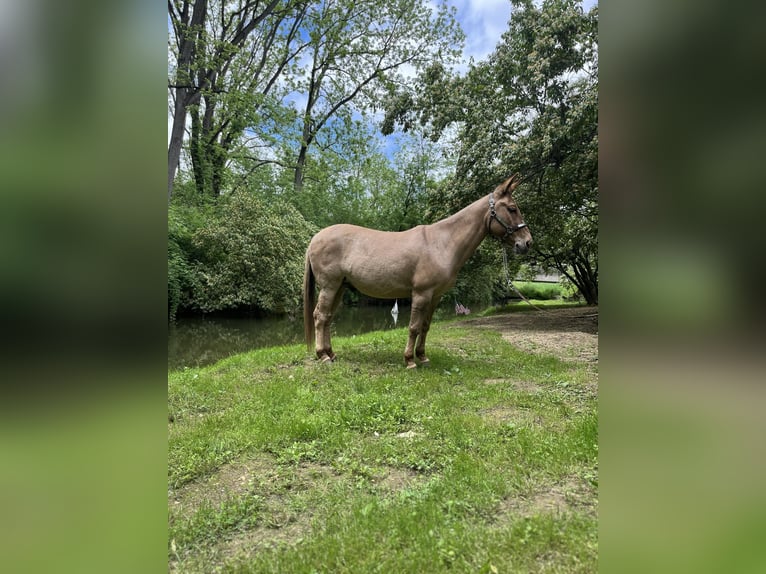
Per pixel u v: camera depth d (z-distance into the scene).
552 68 7.97
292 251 15.27
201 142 15.08
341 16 16.22
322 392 3.80
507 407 3.33
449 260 4.63
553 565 1.45
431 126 10.89
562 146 7.92
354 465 2.35
